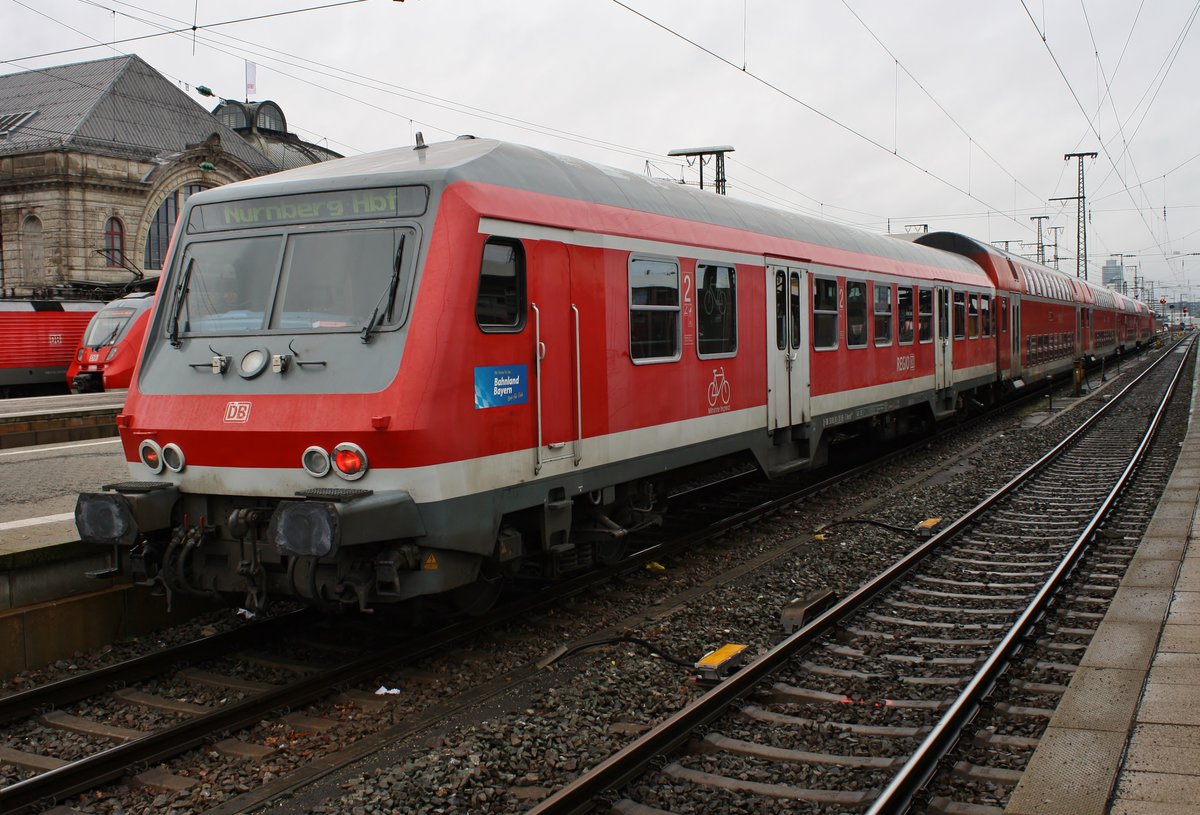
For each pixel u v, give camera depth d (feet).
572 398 24.43
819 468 51.88
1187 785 14.19
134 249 143.43
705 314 31.17
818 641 23.08
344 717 19.01
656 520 30.78
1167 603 24.26
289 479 20.39
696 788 15.70
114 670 20.47
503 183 22.54
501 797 15.46
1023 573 29.35
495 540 21.90
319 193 21.80
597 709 19.22
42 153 136.15
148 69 158.81
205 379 21.71
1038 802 13.92
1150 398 91.71
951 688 19.95
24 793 15.31
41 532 25.48
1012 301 75.66
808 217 42.34
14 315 95.66
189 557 21.67
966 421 72.33
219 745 17.61
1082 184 183.32
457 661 22.09
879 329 47.06
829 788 15.64
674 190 31.53
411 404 19.58
